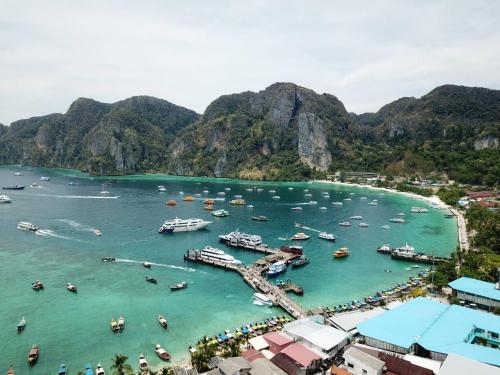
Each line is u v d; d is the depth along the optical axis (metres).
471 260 120.00
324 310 97.44
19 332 88.44
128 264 136.62
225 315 97.81
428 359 68.81
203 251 146.75
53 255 144.38
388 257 151.75
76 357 78.88
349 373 65.81
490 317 81.94
